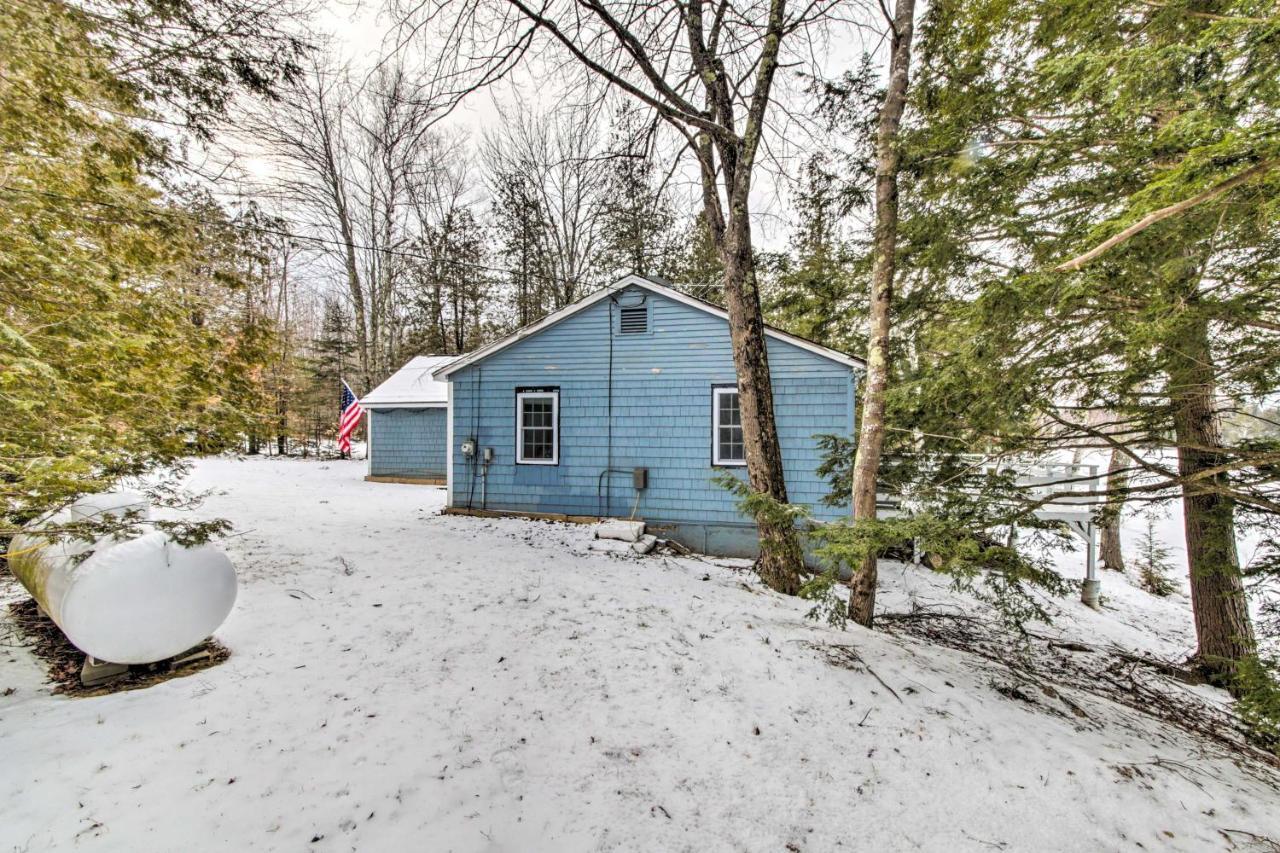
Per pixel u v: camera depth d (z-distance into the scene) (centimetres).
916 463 611
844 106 646
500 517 961
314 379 2317
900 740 301
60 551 331
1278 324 338
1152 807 263
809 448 861
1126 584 1231
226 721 272
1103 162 396
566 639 406
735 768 269
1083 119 392
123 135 343
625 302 941
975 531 429
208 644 359
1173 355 388
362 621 416
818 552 434
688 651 395
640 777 258
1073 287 288
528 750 270
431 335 2333
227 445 389
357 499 1122
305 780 235
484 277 2166
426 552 664
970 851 227
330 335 2712
